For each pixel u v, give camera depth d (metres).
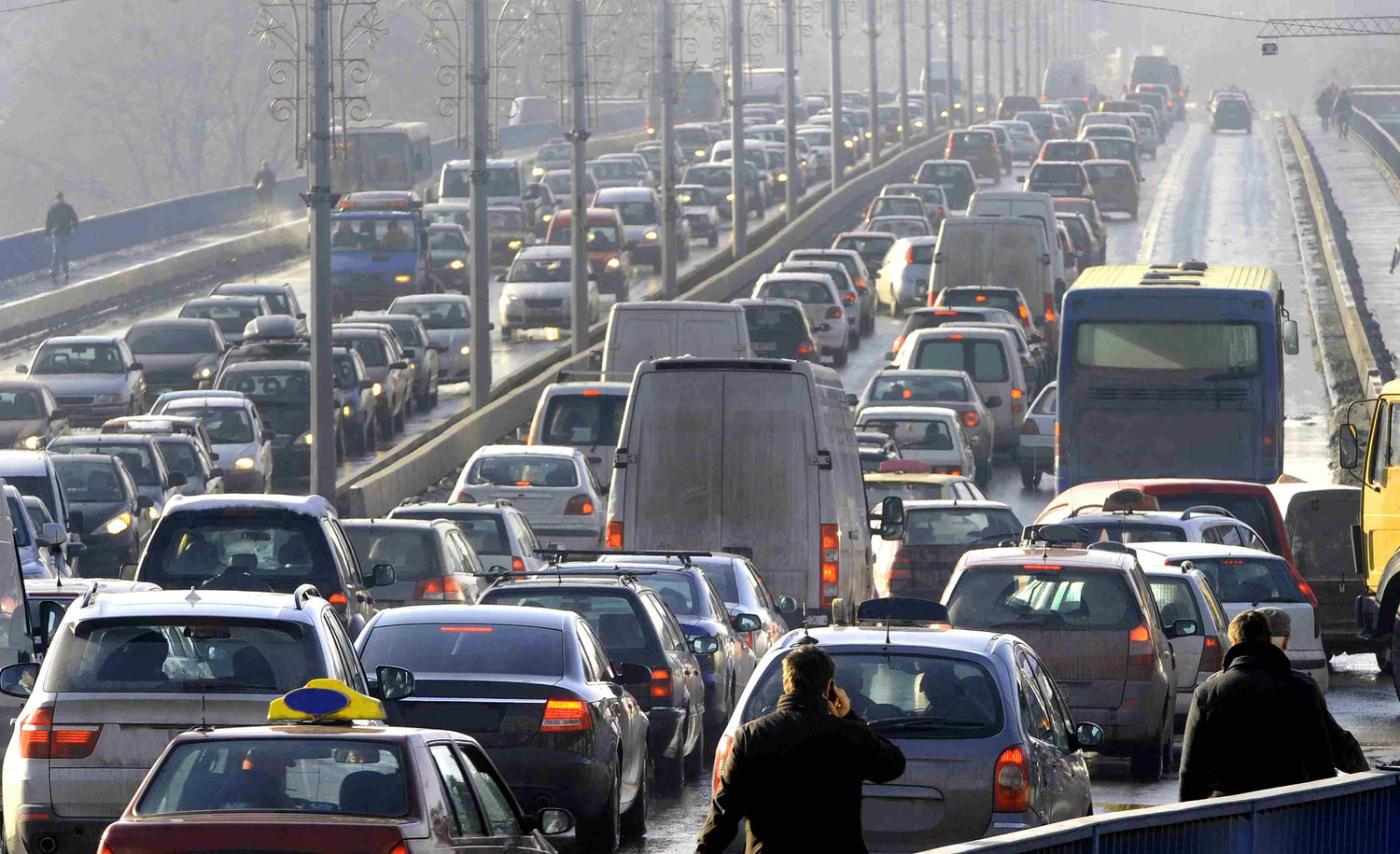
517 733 40.66
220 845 25.28
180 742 27.17
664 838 45.16
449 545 66.44
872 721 34.25
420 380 149.88
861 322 187.62
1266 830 26.11
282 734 27.14
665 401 67.06
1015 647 36.34
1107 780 52.97
